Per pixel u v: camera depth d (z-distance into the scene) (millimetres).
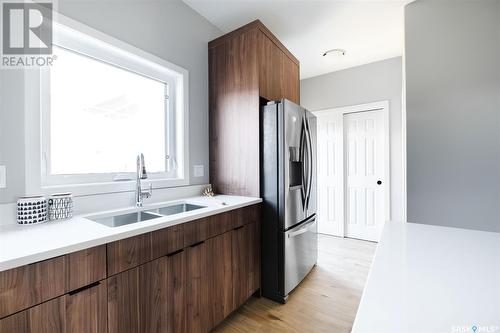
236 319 1742
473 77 1860
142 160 1642
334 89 3689
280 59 2420
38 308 806
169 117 2055
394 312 486
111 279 1003
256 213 1985
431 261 745
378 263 735
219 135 2283
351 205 3604
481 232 1053
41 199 1163
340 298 2004
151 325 1157
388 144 3260
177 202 1852
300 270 2205
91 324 936
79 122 1506
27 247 831
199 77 2262
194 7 2172
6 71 1169
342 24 2438
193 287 1390
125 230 1048
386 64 3273
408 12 2086
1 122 1146
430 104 2002
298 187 2193
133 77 1813
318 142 3844
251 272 1910
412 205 2066
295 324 1682
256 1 2090
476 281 613
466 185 1889
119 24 1622
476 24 1848
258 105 2031
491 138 1811
